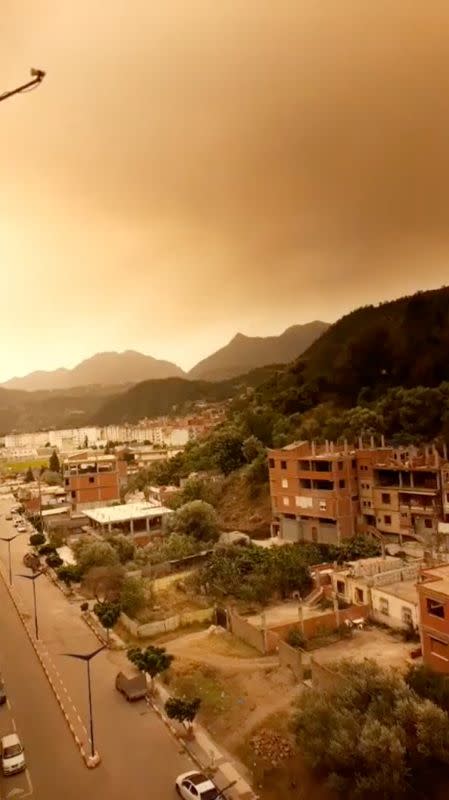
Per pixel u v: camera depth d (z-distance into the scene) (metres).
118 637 52.97
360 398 125.44
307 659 41.00
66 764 33.28
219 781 30.56
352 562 61.47
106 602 57.16
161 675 43.94
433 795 26.47
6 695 42.59
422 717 28.14
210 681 41.97
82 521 104.62
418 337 134.50
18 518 124.50
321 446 93.81
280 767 31.22
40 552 85.62
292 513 79.94
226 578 60.84
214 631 51.81
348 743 28.30
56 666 47.59
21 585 73.69
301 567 60.56
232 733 35.31
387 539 71.94
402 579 52.88
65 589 69.31
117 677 42.66
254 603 57.12
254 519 89.81
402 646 44.69
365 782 26.62
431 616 37.50
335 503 74.69
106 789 30.64
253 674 42.50
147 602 59.91
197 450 128.62
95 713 39.09
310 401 133.38
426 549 63.88
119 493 119.38
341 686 32.75
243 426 127.56
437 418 100.69
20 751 33.69
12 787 31.33
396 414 104.94
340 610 49.50
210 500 100.19
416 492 70.19
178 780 29.88
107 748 34.62
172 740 35.16
